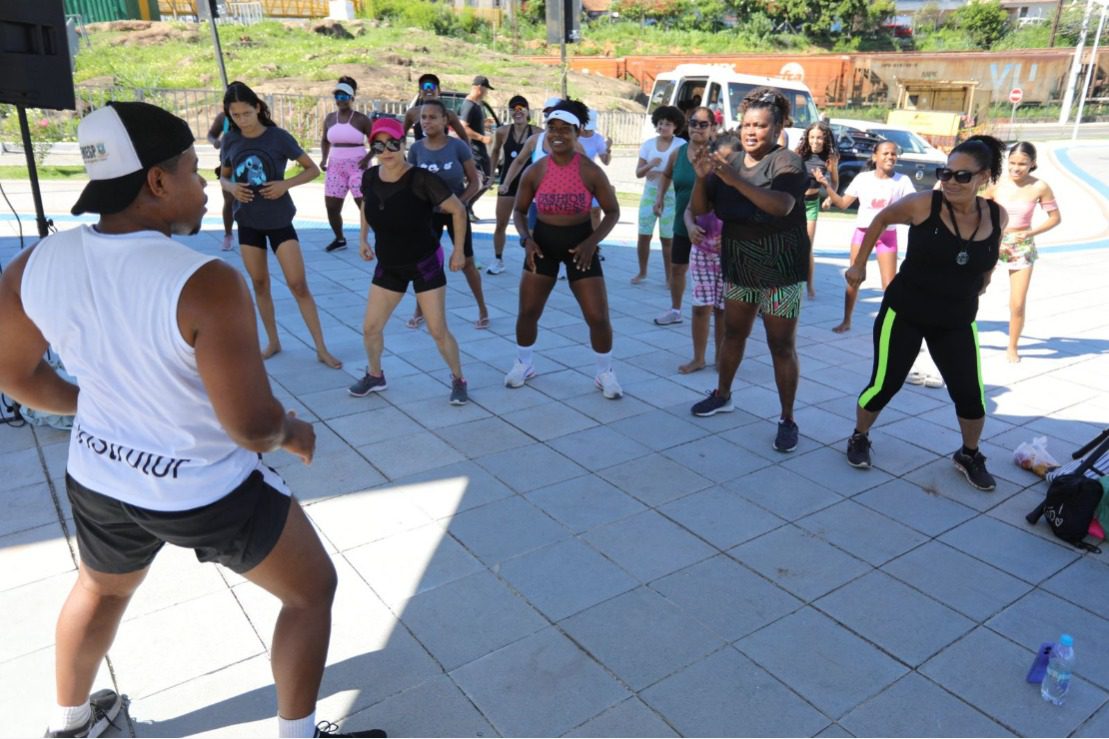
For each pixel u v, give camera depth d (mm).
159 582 3057
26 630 2787
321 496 3752
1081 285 8945
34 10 3875
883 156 6160
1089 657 2818
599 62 42656
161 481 1787
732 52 53000
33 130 15641
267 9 42875
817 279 9070
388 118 4227
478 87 9750
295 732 2113
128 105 1685
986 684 2672
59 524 3426
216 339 1643
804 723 2484
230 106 4656
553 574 3203
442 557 3297
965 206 3627
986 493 3980
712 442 4473
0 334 1826
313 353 5754
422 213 4422
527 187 4656
